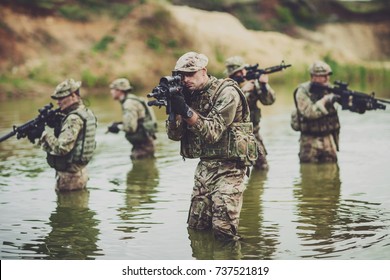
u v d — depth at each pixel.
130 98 16.41
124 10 48.88
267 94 14.13
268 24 66.12
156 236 9.97
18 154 17.78
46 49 43.88
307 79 50.06
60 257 9.16
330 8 71.38
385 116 23.80
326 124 15.10
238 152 9.37
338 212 11.07
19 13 44.69
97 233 10.26
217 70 47.84
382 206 11.38
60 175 13.13
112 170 15.23
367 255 8.84
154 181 13.95
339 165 15.02
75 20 46.81
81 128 12.82
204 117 9.12
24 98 37.59
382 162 15.29
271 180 13.68
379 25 72.00
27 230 10.52
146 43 46.25
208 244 9.48
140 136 16.52
